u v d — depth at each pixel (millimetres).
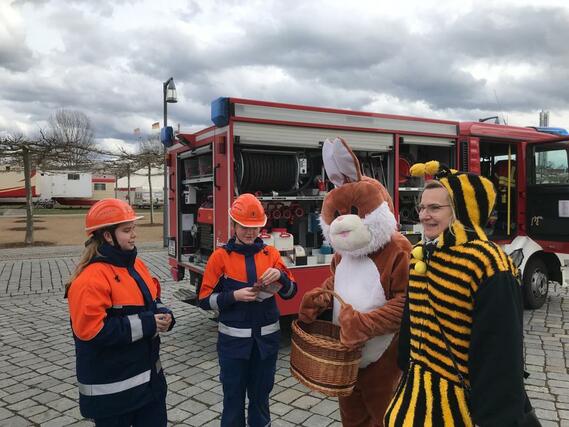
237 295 2689
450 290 1696
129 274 2184
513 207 6695
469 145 5961
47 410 3580
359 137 5164
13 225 21703
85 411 2088
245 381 2846
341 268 2680
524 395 1548
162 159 20922
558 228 6285
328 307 2770
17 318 6250
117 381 2092
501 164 6859
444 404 1688
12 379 4195
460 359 1683
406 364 1982
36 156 15312
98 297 2018
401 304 2361
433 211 1812
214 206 4836
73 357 4766
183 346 5098
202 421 3377
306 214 5281
